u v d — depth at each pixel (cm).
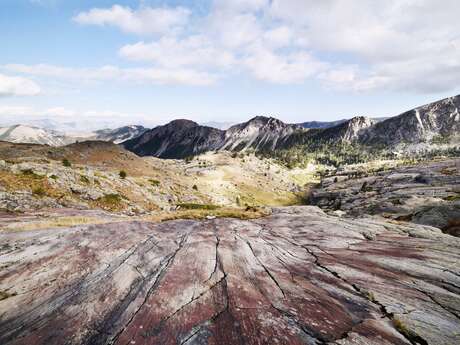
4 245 1741
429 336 937
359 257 1723
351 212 7756
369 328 984
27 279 1320
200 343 908
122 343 912
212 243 2000
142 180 11006
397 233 2361
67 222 2655
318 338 929
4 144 17850
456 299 1178
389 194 12606
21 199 4200
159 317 1052
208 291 1255
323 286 1328
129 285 1304
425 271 1468
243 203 17138
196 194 13462
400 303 1155
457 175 13675
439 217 3816
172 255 1722
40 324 1009
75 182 5975
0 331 973
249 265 1591
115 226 2320
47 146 18562
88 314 1070
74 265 1485
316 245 2022
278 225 2745
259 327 990
